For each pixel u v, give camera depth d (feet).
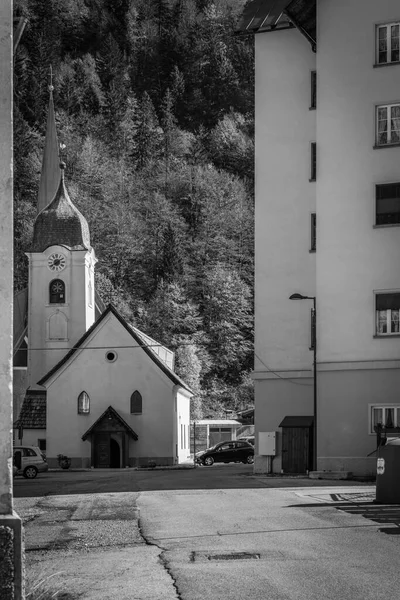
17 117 616.39
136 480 145.59
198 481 132.57
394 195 147.84
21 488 128.06
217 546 52.11
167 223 620.08
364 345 146.72
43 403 300.20
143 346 268.21
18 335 338.95
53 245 320.91
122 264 599.57
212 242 622.54
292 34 164.96
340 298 148.25
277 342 161.58
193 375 508.53
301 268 161.79
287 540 53.67
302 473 156.66
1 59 26.37
